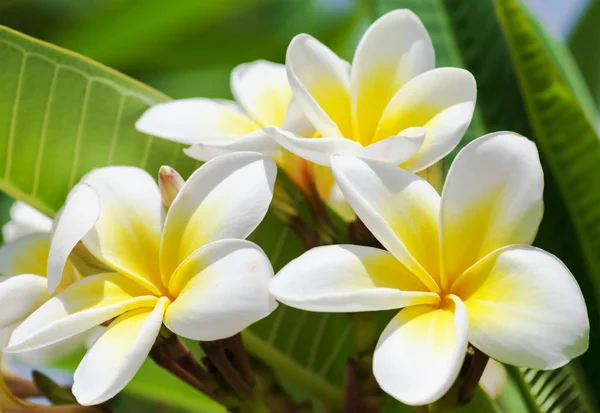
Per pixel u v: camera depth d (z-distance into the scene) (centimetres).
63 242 56
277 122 62
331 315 66
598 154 63
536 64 63
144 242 58
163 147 65
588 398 64
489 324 55
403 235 56
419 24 61
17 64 64
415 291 56
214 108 63
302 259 55
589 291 64
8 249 62
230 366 59
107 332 56
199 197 58
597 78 82
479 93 67
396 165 58
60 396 61
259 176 57
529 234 56
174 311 56
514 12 63
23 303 58
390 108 59
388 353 54
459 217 56
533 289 55
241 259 55
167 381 70
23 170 64
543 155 64
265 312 55
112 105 65
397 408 66
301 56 60
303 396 68
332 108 60
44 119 64
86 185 57
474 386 57
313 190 63
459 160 56
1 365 61
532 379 64
